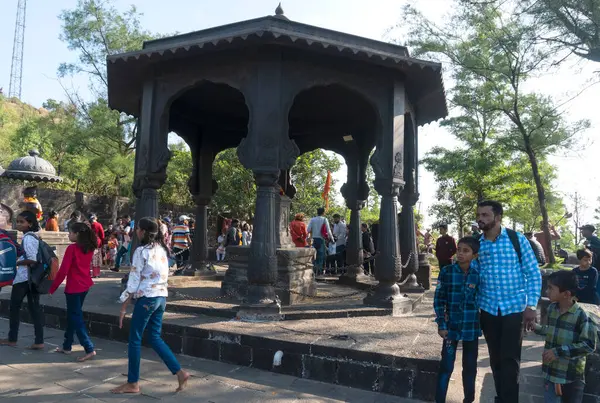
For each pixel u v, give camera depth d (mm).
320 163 23547
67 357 5023
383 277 6457
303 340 4738
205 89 8195
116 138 20484
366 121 9586
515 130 15961
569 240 26547
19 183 21562
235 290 7215
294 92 6031
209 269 10086
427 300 8086
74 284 4984
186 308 6137
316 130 10281
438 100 7531
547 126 14984
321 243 11758
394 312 6254
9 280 5117
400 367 4246
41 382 4188
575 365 3729
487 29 14836
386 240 6473
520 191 20375
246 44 5789
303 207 22734
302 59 6078
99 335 5961
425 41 15961
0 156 23875
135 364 3986
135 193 7180
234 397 3984
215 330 5133
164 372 4594
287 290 6672
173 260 10328
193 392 4062
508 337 3504
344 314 6000
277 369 4742
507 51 13961
